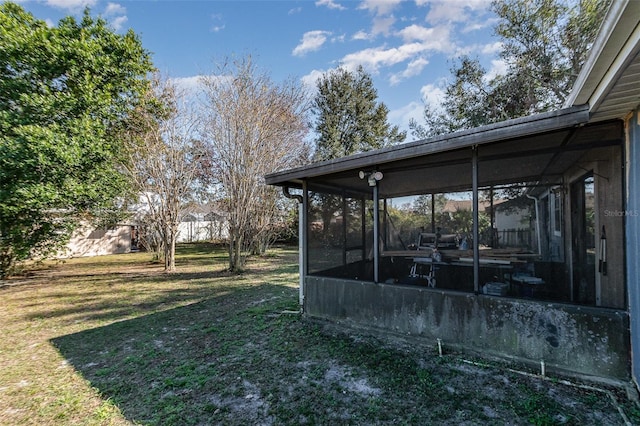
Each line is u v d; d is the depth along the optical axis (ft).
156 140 30.71
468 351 10.73
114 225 39.58
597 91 6.96
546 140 9.73
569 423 7.03
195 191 36.86
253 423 7.47
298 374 9.80
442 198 13.85
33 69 24.94
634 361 8.02
